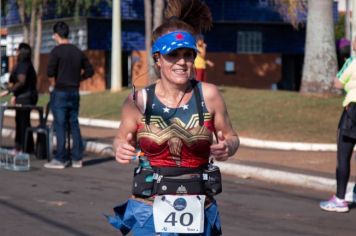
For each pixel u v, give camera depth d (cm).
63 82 1561
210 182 569
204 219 567
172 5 594
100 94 3238
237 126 2206
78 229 1011
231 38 4712
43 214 1111
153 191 564
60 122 1590
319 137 2042
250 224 1073
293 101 2430
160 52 555
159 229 555
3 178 1462
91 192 1313
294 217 1131
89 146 1969
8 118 2931
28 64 1716
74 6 4044
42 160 1741
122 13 4303
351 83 1122
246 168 1545
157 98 565
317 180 1391
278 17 4666
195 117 563
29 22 4331
